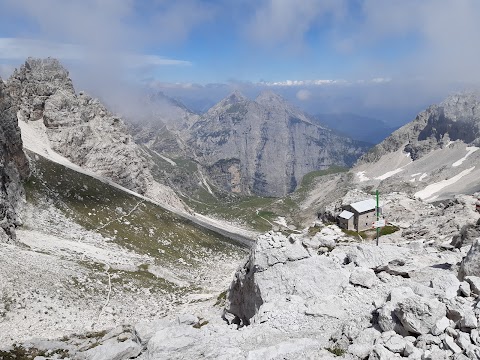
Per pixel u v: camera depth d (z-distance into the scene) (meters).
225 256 172.75
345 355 18.70
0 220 101.19
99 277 88.94
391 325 19.94
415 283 27.33
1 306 55.94
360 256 35.28
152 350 22.16
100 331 53.03
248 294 35.75
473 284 21.45
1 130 138.25
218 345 22.47
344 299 27.02
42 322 55.84
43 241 112.00
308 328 23.62
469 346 15.28
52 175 172.38
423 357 16.09
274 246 34.84
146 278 103.62
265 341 22.69
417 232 75.75
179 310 71.12
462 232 49.56
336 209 110.62
